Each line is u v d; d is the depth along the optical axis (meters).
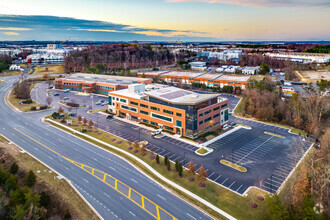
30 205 49.69
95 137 91.88
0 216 47.78
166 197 57.50
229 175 66.94
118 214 51.59
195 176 66.12
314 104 111.25
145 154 78.44
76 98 152.25
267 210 52.50
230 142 89.31
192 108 87.88
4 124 104.44
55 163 72.12
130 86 120.56
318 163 64.31
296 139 92.50
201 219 50.28
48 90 173.00
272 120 114.75
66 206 53.62
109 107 123.06
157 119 101.25
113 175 66.56
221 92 174.88
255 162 74.25
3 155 75.44
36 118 113.44
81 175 66.12
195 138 90.38
